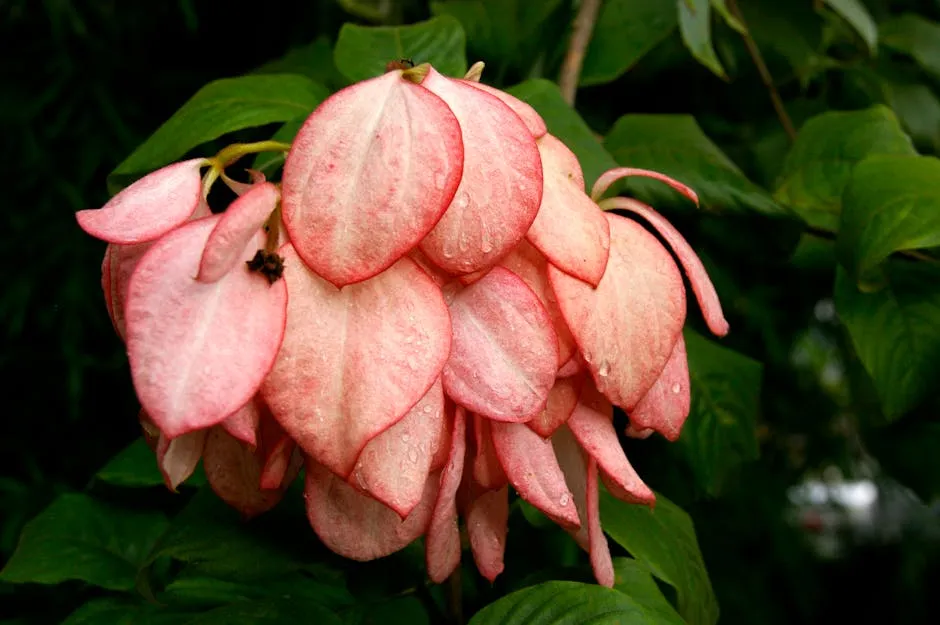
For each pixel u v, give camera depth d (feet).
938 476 2.92
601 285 1.60
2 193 3.09
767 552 4.73
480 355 1.56
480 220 1.51
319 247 1.47
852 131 2.55
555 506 1.62
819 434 4.51
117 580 2.12
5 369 3.20
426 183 1.47
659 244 1.66
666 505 2.14
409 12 3.06
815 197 2.59
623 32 2.50
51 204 3.12
